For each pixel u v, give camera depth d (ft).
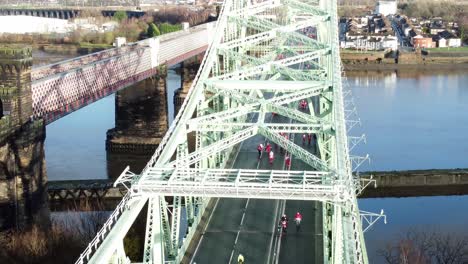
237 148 278.67
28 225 269.23
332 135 198.29
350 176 159.74
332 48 271.49
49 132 472.03
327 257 177.47
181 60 524.52
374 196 337.72
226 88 243.19
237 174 163.84
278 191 154.10
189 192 155.22
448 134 450.30
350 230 135.64
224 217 210.79
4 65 262.67
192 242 192.65
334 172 160.15
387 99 584.40
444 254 237.45
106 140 433.07
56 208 318.04
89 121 507.71
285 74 270.67
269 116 330.34
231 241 193.36
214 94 267.80
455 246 249.96
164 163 176.14
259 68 265.13
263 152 272.31
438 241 247.09
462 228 281.13
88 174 377.30
